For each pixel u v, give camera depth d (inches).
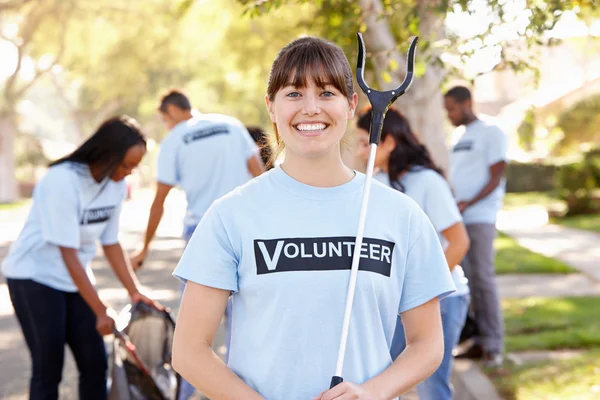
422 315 114.1
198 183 261.4
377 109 114.2
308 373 105.0
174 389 197.6
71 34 1417.3
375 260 107.4
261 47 769.6
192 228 264.2
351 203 109.0
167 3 1280.8
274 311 105.3
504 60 201.8
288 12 572.4
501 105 1792.6
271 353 105.5
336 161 110.3
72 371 296.0
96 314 195.0
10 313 415.5
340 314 105.3
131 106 2165.4
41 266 198.7
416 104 324.2
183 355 106.8
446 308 188.9
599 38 210.2
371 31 290.7
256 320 106.7
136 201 1683.1
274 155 121.5
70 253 194.5
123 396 190.5
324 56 107.9
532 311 354.3
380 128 113.7
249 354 107.2
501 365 269.1
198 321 107.4
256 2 220.4
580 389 236.5
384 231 109.2
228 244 107.5
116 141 196.7
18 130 2194.9
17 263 199.3
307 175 109.3
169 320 201.6
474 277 274.1
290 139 108.5
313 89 107.8
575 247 630.5
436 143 326.6
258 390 106.2
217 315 108.7
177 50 1419.8
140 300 206.8
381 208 110.1
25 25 1390.3
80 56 1457.9
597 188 892.0
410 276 112.7
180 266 108.8
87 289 194.5
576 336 300.5
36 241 197.9
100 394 206.2
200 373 105.8
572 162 928.3
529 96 224.7
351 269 104.7
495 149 279.7
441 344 113.5
